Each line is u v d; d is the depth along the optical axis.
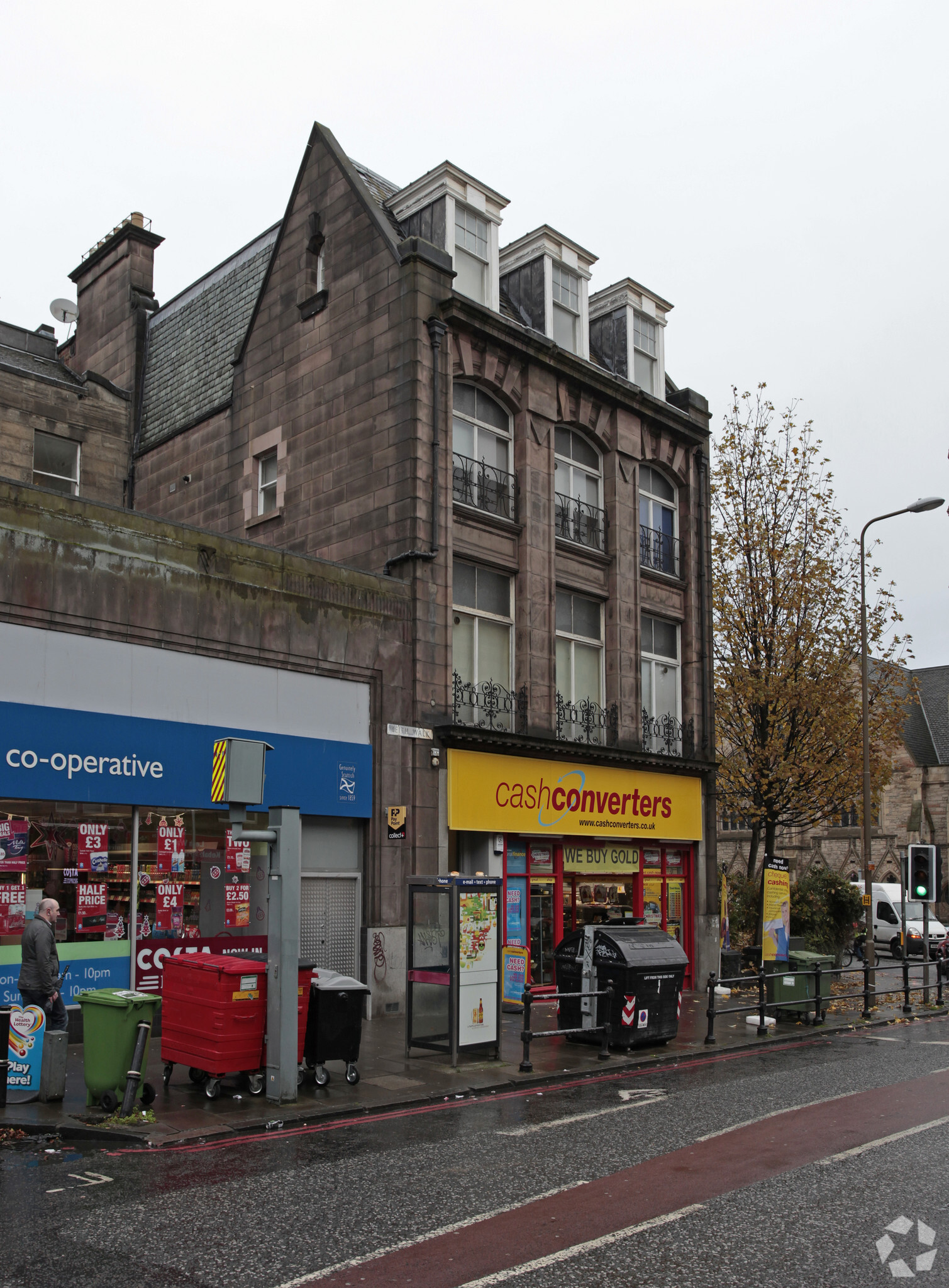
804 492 28.64
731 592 28.27
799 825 29.44
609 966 14.23
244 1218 6.76
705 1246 6.32
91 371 24.64
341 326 19.11
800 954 17.59
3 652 12.46
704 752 23.41
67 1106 9.52
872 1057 14.07
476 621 18.81
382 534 17.83
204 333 23.64
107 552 13.58
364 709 16.58
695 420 23.92
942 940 31.58
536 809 18.73
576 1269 5.92
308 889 15.78
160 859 13.84
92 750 13.12
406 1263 5.98
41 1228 6.54
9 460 21.89
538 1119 9.84
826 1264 6.03
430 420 17.88
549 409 20.22
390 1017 16.08
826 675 27.69
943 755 54.50
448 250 19.12
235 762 10.09
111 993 9.70
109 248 26.66
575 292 21.91
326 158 19.91
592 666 21.33
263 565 15.41
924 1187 7.58
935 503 21.59
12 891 12.32
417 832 16.81
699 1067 13.28
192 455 22.22
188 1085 10.70
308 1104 10.07
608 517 21.70
